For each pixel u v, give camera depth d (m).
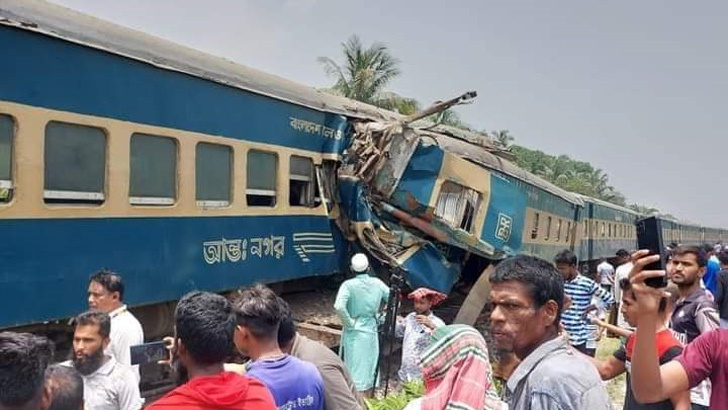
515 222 11.61
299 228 8.52
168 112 6.43
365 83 29.94
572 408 2.20
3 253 4.81
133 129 6.02
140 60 6.03
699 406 4.13
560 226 18.22
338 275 10.25
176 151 6.57
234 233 7.34
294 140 8.45
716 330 2.99
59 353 5.79
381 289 7.63
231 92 7.32
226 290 7.20
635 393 2.76
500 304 2.41
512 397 2.37
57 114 5.28
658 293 2.62
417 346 6.86
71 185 5.43
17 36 4.99
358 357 7.43
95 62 5.64
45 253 5.14
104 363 3.60
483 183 10.80
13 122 4.96
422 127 11.56
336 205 9.30
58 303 5.23
